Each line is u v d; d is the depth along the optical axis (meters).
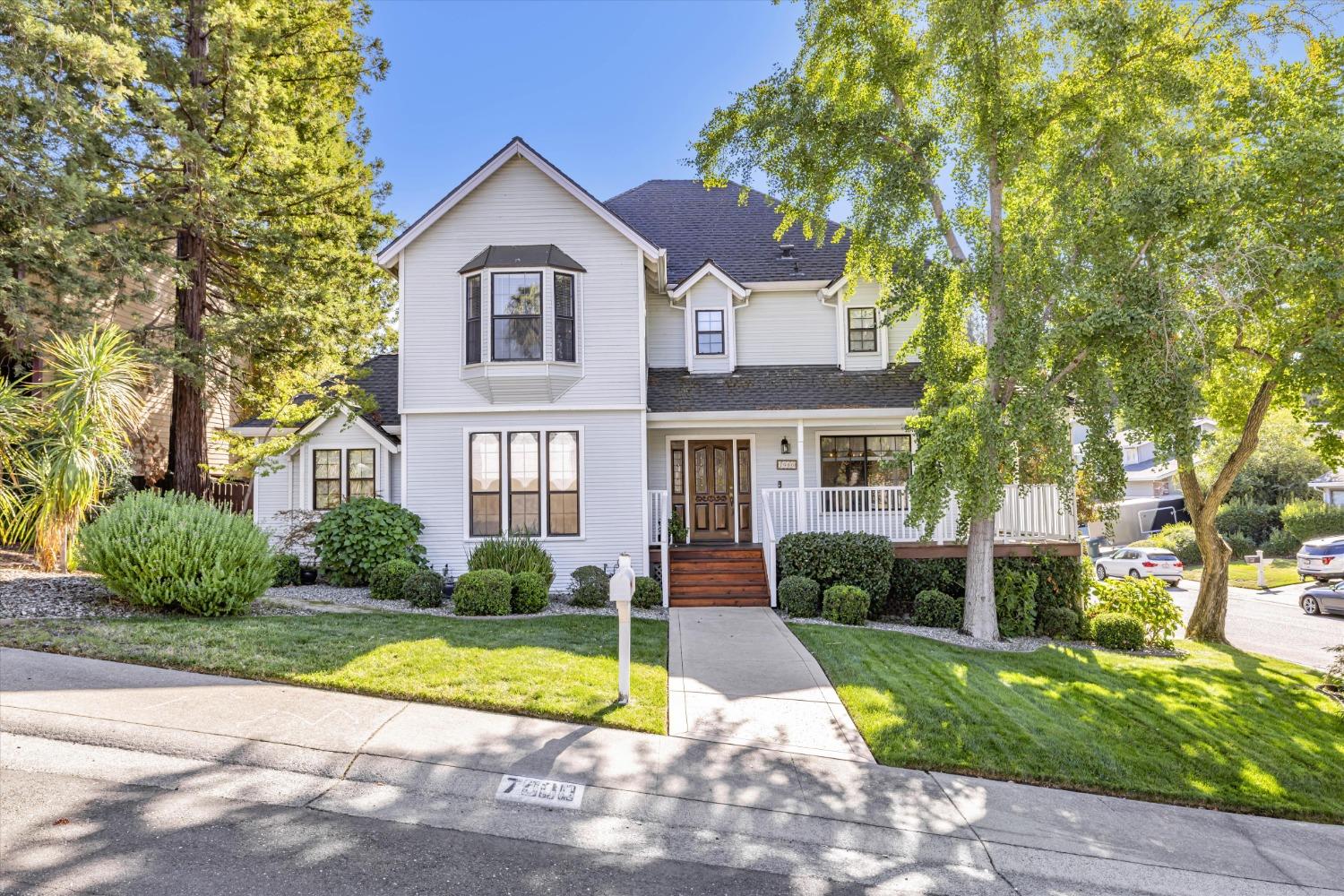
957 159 11.23
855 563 12.57
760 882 4.16
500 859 4.19
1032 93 11.05
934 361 11.30
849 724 6.80
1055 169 10.80
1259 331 12.87
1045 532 13.60
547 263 13.61
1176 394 9.83
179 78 13.12
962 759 6.17
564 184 13.86
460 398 14.02
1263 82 12.18
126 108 13.33
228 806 4.55
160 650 7.02
